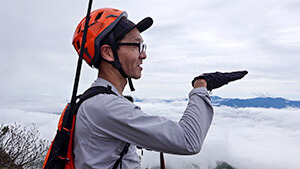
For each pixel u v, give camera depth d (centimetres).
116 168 118
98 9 142
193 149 109
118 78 136
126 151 119
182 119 115
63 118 131
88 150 117
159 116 112
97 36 130
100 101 116
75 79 124
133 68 133
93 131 115
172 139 106
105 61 135
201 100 119
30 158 667
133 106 114
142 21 135
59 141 122
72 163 123
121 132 112
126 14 139
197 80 127
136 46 133
